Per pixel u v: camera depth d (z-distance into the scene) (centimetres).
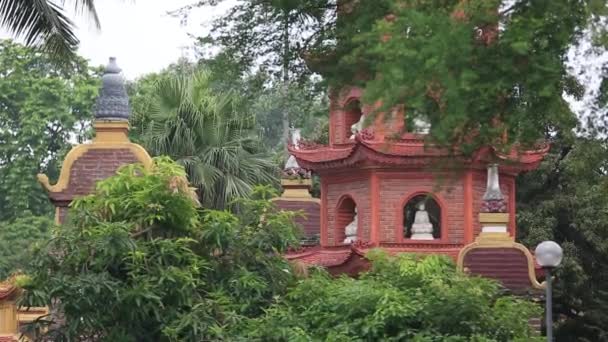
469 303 2223
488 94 1573
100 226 2327
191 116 4128
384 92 1517
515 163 1884
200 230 2453
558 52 1627
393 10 1564
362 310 2241
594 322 4119
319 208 3959
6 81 6494
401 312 2192
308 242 3694
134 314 2286
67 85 6638
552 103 1639
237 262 2455
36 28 2623
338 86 1834
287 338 2222
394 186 3111
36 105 6494
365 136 3067
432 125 1603
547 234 3862
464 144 1705
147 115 4206
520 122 1681
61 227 2389
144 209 2400
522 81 1599
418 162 3062
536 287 2934
